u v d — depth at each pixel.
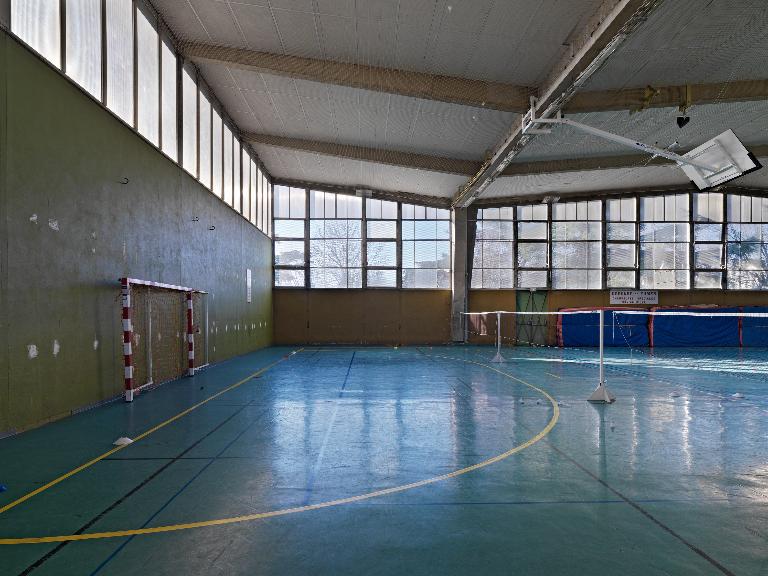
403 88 13.17
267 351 22.19
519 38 10.97
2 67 6.81
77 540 3.57
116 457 5.71
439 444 6.18
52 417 7.77
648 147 11.82
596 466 5.29
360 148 19.73
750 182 25.44
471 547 3.44
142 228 11.12
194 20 12.27
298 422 7.48
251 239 21.52
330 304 26.30
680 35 10.57
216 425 7.33
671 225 26.75
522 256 26.67
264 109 17.23
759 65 11.97
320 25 11.48
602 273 26.62
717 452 5.85
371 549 3.41
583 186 24.39
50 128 7.87
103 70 9.59
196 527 3.78
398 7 10.37
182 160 13.52
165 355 12.09
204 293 14.92
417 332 26.50
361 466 5.29
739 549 3.41
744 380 12.51
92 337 9.00
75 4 8.70
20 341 7.09
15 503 4.30
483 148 18.09
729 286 26.72
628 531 3.70
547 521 3.88
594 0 9.38
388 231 26.59
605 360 18.11
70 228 8.38
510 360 17.89
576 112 13.53
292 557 3.30
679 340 25.06
